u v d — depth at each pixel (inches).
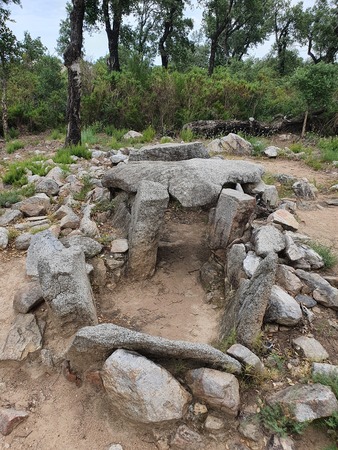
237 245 134.9
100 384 97.7
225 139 331.6
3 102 464.1
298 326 112.3
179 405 86.7
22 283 139.7
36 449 86.5
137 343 90.7
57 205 200.4
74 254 116.2
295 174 270.2
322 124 450.0
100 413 93.6
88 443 87.4
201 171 158.7
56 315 108.7
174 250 164.6
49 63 620.7
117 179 175.0
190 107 452.4
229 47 1007.0
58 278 106.5
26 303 121.6
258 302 100.7
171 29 714.8
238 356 96.3
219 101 466.3
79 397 97.9
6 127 471.5
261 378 95.1
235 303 114.5
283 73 904.9
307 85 406.9
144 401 84.4
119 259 147.5
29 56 658.2
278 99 496.1
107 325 96.3
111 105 452.4
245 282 114.3
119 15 544.7
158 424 86.5
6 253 159.8
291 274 128.0
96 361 98.7
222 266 146.2
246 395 92.7
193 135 394.6
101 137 409.1
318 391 88.4
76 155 297.4
